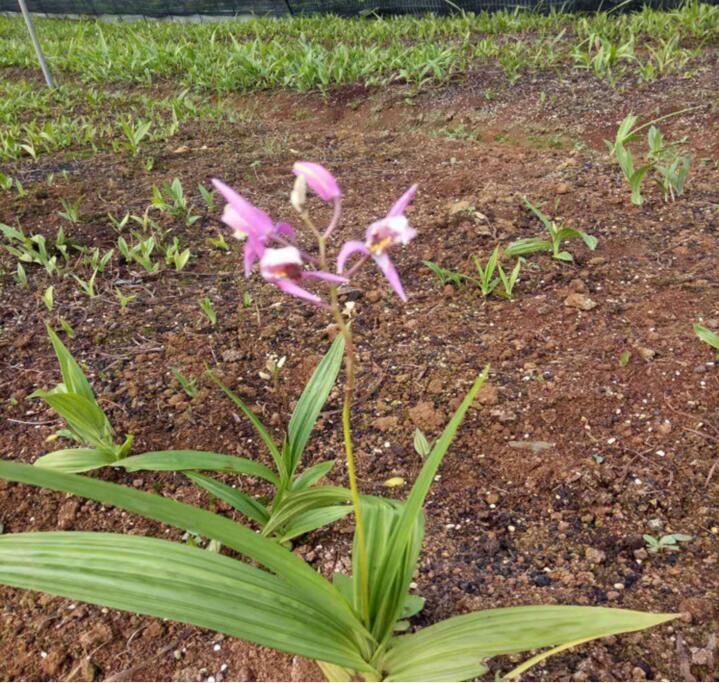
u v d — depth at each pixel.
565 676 0.42
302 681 0.43
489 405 0.65
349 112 1.62
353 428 0.64
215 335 0.78
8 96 1.86
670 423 0.61
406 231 0.29
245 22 2.74
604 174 1.10
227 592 0.34
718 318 0.72
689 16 1.73
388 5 2.53
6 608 0.50
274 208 1.08
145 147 1.39
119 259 0.95
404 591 0.40
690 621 0.44
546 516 0.54
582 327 0.74
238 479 0.59
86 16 3.43
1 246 0.98
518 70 1.64
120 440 0.63
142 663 0.45
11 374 0.73
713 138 1.20
